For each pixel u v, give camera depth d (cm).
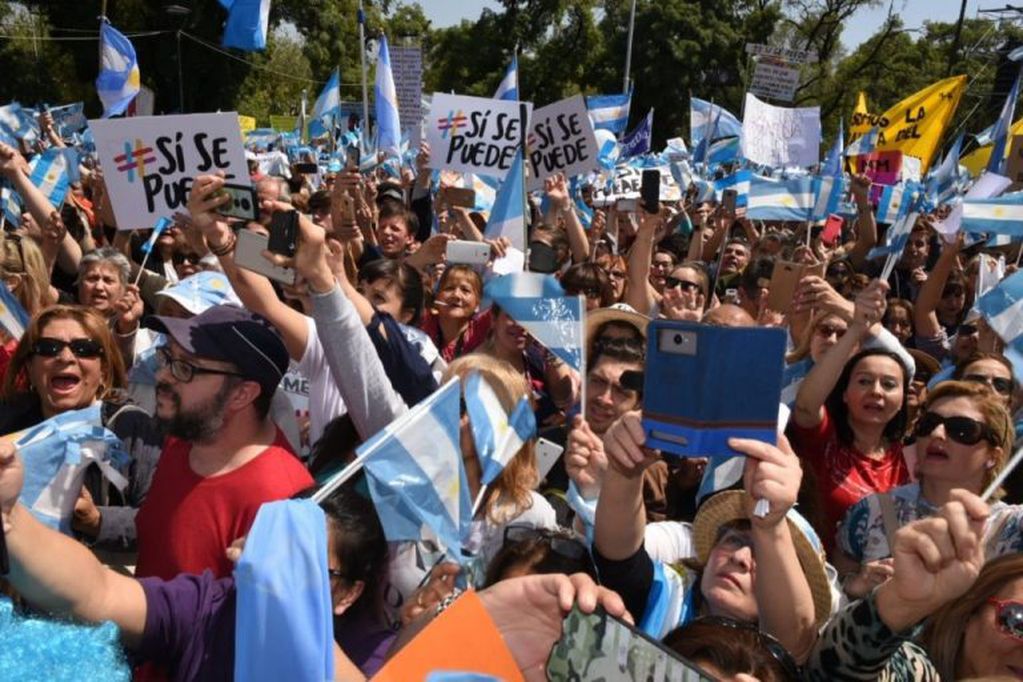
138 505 359
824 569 280
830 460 431
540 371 487
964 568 197
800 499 380
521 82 5069
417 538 226
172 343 284
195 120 488
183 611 212
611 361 398
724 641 223
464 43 5112
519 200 570
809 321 511
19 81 4153
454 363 291
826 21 4472
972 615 245
